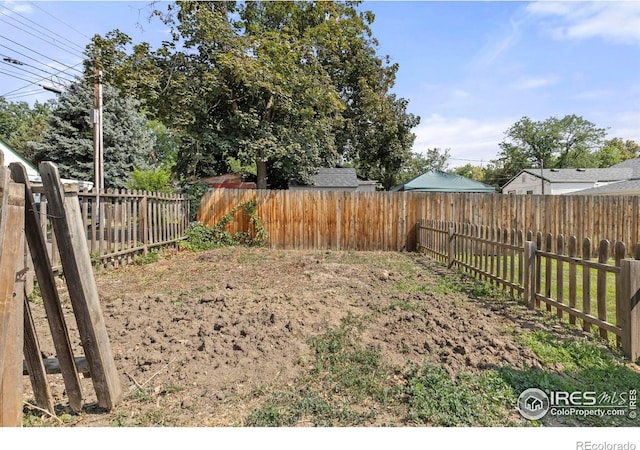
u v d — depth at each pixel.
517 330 3.19
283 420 1.95
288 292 4.57
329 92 12.65
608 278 5.68
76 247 1.90
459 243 6.14
